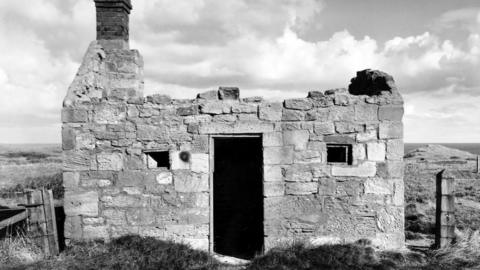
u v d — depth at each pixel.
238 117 7.05
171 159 7.04
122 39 8.25
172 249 6.57
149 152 7.07
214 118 7.04
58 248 6.82
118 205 7.02
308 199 7.07
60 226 8.69
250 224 10.16
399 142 7.10
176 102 7.09
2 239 7.20
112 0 8.18
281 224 7.05
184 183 7.04
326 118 7.09
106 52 8.12
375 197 7.11
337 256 6.29
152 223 7.04
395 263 6.29
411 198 13.24
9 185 16.95
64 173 6.99
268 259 6.30
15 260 6.32
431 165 23.62
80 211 6.99
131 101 7.05
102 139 7.02
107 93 7.92
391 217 7.12
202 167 7.04
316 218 7.07
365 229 7.11
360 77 8.82
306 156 7.07
